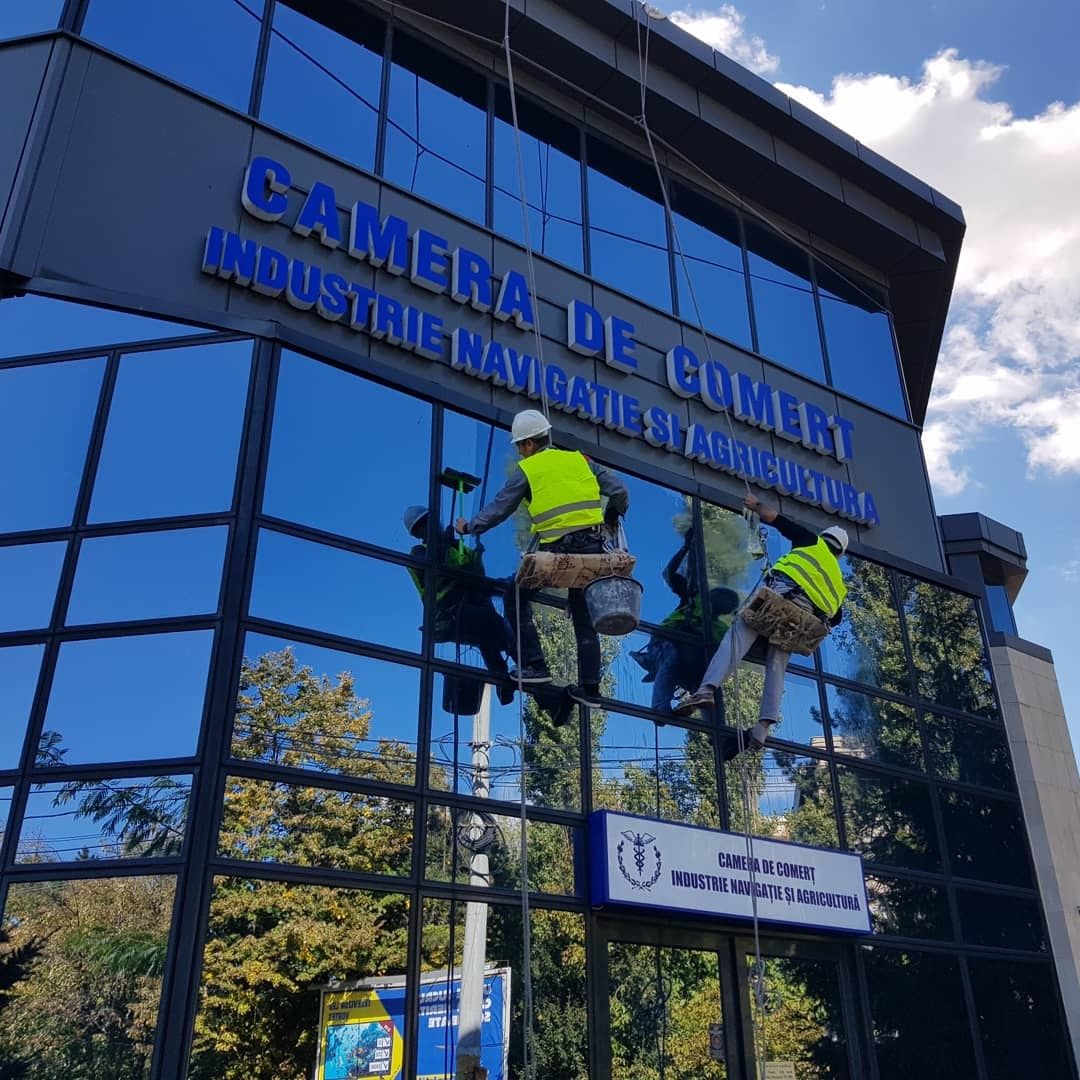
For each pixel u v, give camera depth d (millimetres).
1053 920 12688
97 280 8945
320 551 8680
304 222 10039
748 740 10758
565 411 11258
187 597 8078
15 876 7145
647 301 12742
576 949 8828
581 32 12906
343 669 8406
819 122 14695
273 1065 6996
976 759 12914
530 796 9078
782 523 10672
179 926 6922
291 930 7387
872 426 14633
